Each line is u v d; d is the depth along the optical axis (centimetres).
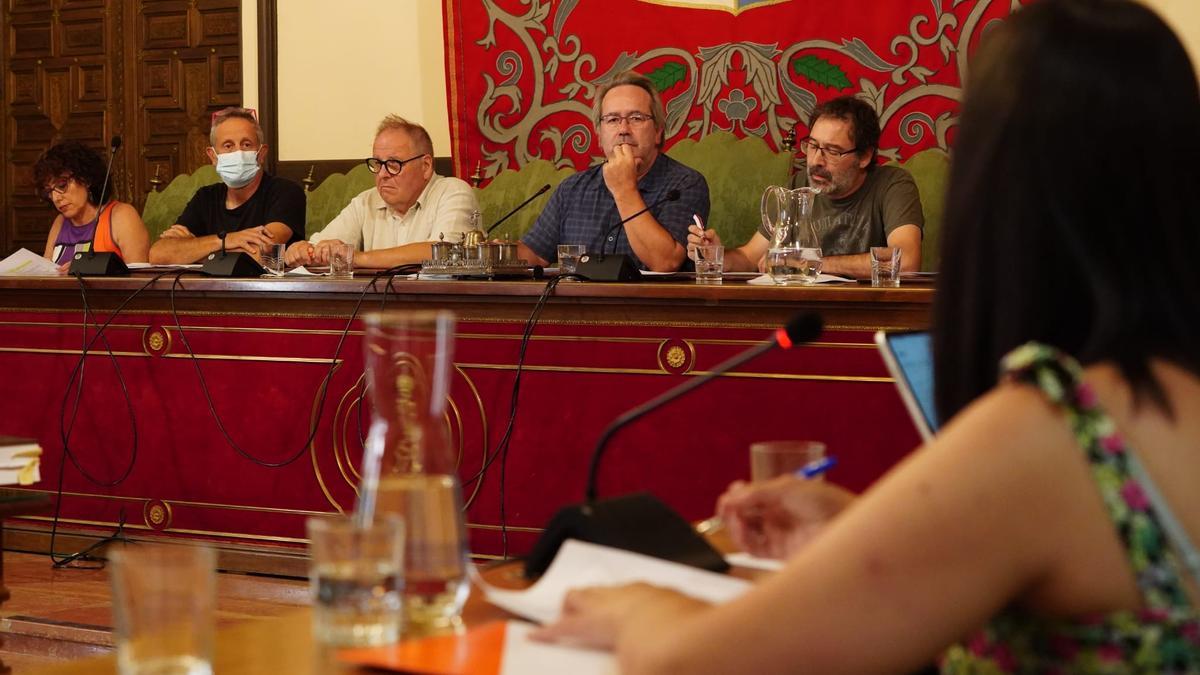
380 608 102
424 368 110
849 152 422
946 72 507
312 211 551
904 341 135
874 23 515
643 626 92
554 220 454
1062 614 83
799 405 310
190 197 562
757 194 479
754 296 309
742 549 133
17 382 398
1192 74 88
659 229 404
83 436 389
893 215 420
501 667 95
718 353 317
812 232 336
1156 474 82
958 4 504
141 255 506
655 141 436
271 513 366
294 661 100
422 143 481
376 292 348
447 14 576
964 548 80
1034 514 80
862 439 305
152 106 670
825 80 523
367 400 352
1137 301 85
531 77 565
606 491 328
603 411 328
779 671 82
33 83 695
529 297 333
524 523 337
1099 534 81
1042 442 81
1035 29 90
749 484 133
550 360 333
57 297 391
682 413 320
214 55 655
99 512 390
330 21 612
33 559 396
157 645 93
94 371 387
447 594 108
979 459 81
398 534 103
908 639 80
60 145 508
